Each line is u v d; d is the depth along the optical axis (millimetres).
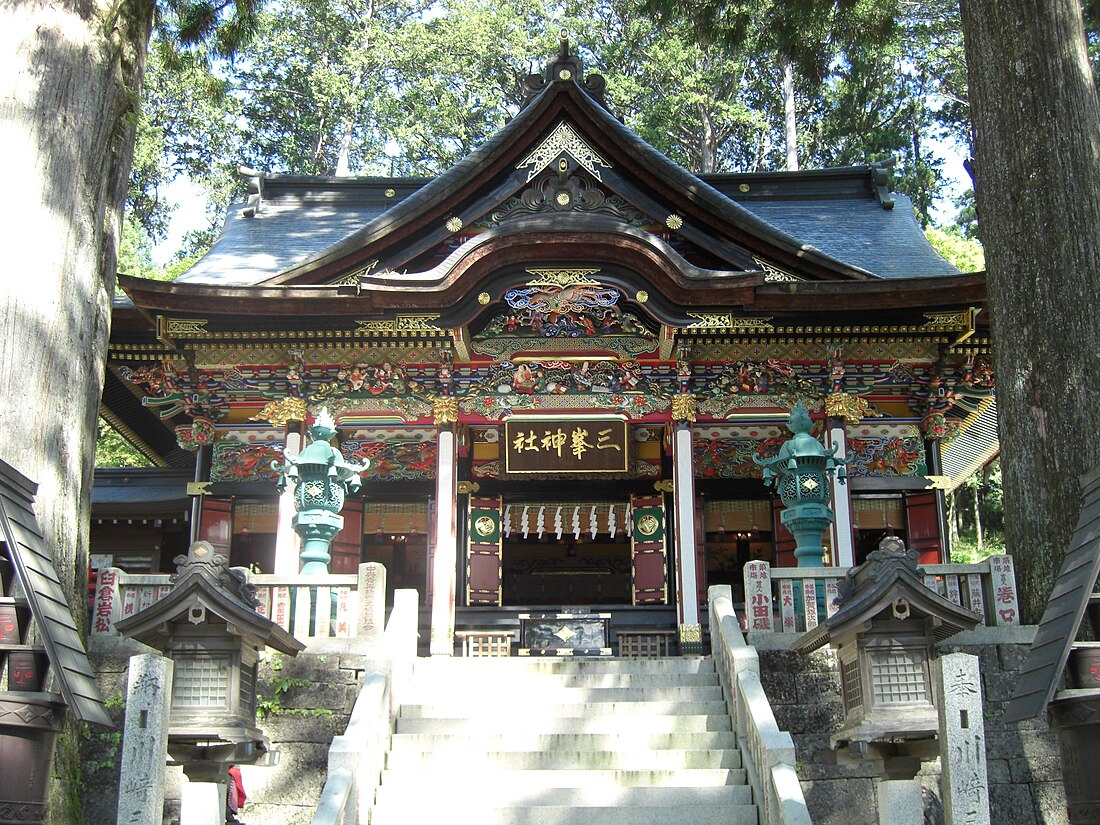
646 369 17938
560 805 9367
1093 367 12344
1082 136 13039
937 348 17703
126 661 11188
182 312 16750
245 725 8305
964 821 7141
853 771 10695
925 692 8086
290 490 17219
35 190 11133
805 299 16547
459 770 9938
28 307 10875
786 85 36406
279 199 23797
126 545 21188
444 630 16453
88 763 10812
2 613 7051
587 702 11250
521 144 17391
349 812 8766
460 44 39125
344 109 38688
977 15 14031
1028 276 12898
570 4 40906
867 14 16391
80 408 11383
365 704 9773
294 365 17812
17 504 7426
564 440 18359
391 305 16281
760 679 10914
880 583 8148
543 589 22609
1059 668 6977
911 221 22312
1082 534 7746
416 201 17172
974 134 14070
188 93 36969
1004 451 12953
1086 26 15945
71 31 11727
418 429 18281
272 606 11492
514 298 16734
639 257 16078
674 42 36188
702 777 9797
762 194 23672
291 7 39688
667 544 18859
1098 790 6715
